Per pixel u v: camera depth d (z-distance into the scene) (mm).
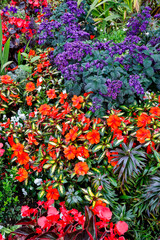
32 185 2621
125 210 2270
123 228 1620
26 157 2463
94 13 4902
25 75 3512
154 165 2203
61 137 2611
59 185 2246
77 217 1785
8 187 2311
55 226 1779
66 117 2746
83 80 2805
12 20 3980
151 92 2934
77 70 2889
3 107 3041
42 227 1672
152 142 2205
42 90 3154
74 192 2328
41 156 2441
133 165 2113
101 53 2891
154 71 2867
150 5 4613
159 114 2363
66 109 2691
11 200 2465
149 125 2367
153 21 3875
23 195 2654
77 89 2816
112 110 2500
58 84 3133
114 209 2230
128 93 2645
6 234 2180
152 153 2271
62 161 2379
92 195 2062
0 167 2441
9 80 3105
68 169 2363
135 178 2270
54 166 2342
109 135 2420
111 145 2303
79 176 2277
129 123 2523
